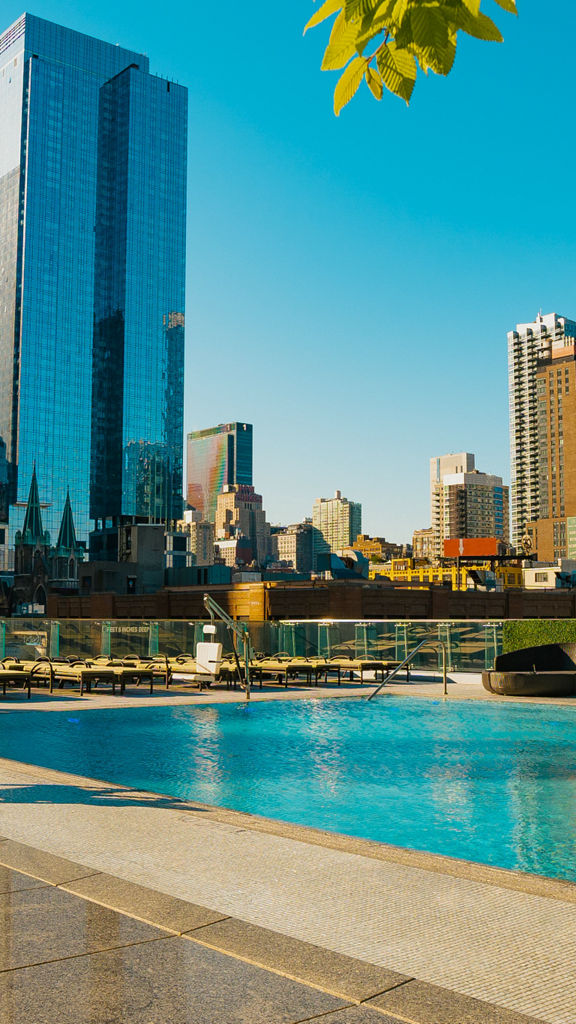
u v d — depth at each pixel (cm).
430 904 554
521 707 2048
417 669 3023
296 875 621
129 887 581
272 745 1491
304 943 475
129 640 3150
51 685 2427
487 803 1023
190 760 1340
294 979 423
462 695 2273
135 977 421
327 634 3142
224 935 486
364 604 5875
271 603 5925
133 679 2658
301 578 7931
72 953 453
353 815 963
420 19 277
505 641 2852
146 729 1698
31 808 862
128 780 1172
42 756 1372
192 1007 388
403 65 290
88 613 7456
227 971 432
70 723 1788
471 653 2912
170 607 6662
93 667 2533
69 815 828
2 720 1828
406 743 1516
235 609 6156
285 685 2652
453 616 6319
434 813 973
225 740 1555
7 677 2259
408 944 477
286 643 3241
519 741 1534
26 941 471
